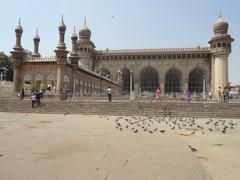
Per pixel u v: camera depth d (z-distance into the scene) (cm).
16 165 535
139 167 531
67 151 656
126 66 5138
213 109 1722
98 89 3903
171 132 1000
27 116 1534
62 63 2741
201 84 4978
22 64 2925
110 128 1066
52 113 1773
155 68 5066
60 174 484
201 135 942
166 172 503
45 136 854
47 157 598
